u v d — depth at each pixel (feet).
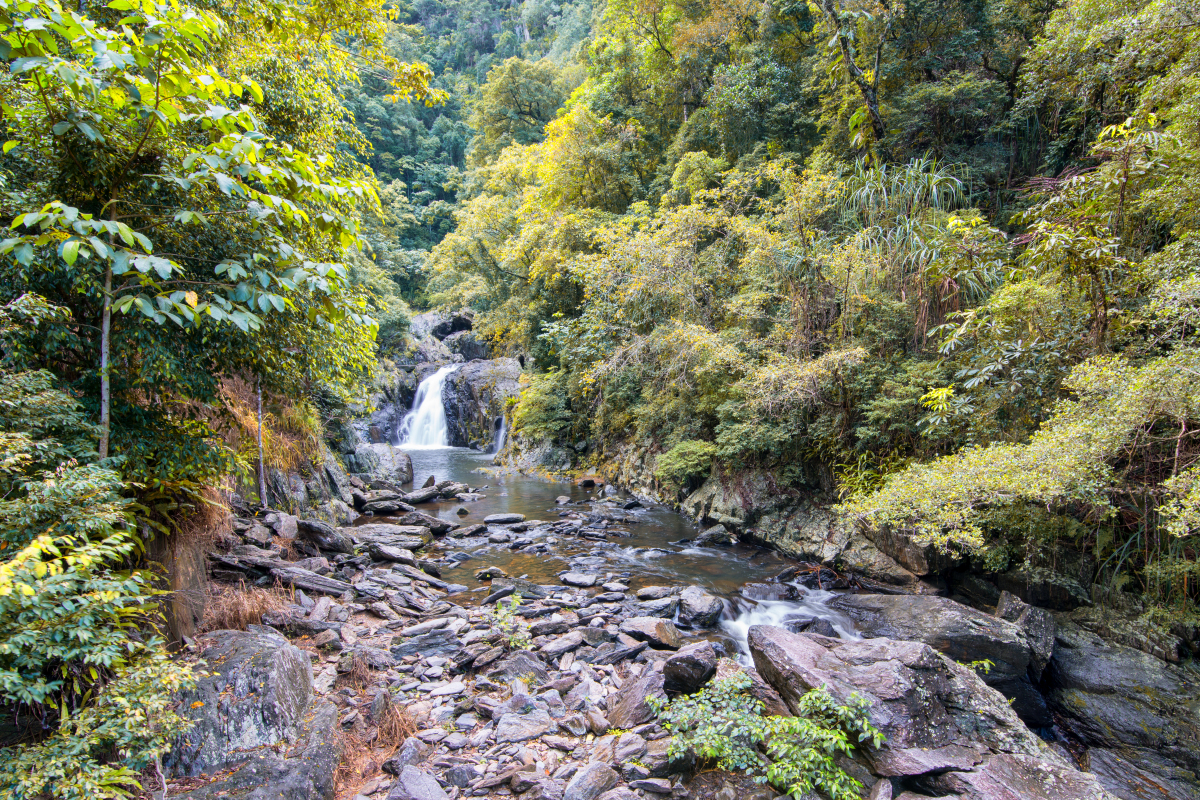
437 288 111.24
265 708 13.56
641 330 49.47
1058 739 20.01
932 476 21.68
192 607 17.71
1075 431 18.30
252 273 13.44
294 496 34.58
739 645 23.38
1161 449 19.88
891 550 29.63
